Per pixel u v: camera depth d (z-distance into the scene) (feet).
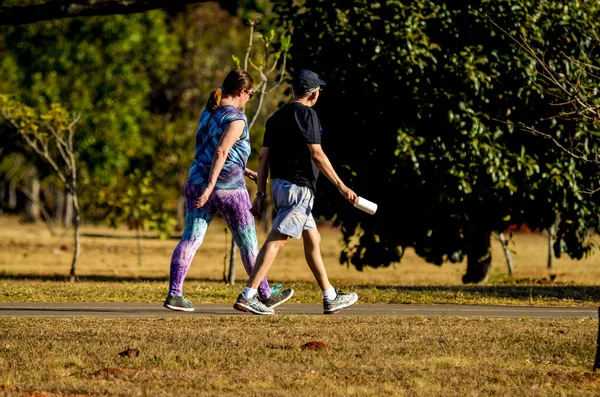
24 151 399.65
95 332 77.92
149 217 282.36
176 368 65.21
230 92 84.58
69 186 201.67
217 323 83.51
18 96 393.91
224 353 69.62
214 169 82.12
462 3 166.81
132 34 415.44
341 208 169.48
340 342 74.79
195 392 57.41
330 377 62.75
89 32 416.05
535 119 164.96
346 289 119.65
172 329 79.92
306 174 79.05
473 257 182.39
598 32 166.20
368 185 167.32
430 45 165.78
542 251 382.42
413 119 162.91
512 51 163.53
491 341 76.79
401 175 162.61
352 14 164.96
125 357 67.87
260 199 80.53
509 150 164.66
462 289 126.11
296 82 79.61
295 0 197.88
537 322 87.30
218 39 453.58
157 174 431.43
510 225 177.27
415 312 96.17
